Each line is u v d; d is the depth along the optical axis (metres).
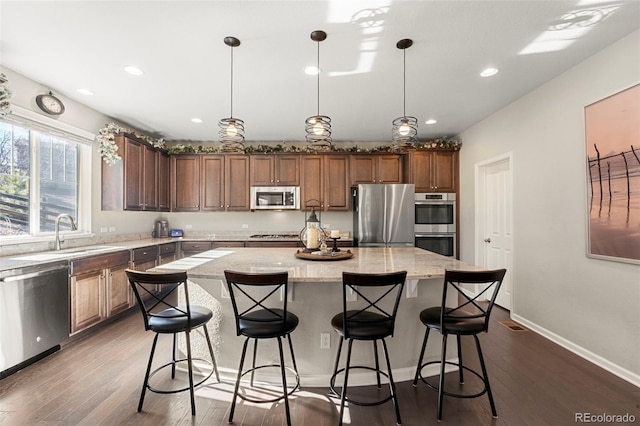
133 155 4.12
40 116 3.03
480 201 4.33
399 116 4.07
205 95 3.35
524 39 2.29
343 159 5.08
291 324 1.88
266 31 2.18
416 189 4.91
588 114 2.55
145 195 4.39
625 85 2.25
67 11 1.97
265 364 2.27
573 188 2.71
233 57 2.54
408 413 1.91
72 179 3.57
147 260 3.97
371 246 4.71
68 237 3.39
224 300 2.31
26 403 1.97
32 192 3.09
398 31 2.18
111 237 4.12
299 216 5.43
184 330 1.90
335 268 2.19
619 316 2.31
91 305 3.03
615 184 2.32
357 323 1.86
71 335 2.80
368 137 5.17
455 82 3.03
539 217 3.13
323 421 1.84
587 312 2.57
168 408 1.94
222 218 5.41
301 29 2.16
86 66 2.70
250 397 2.07
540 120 3.11
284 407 1.97
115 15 2.01
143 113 3.94
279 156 5.08
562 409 1.93
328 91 3.24
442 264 2.36
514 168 3.53
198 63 2.64
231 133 2.74
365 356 2.26
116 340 2.92
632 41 2.20
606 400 2.02
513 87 3.15
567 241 2.78
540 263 3.11
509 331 3.17
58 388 2.14
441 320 1.88
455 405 1.98
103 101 3.52
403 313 2.30
